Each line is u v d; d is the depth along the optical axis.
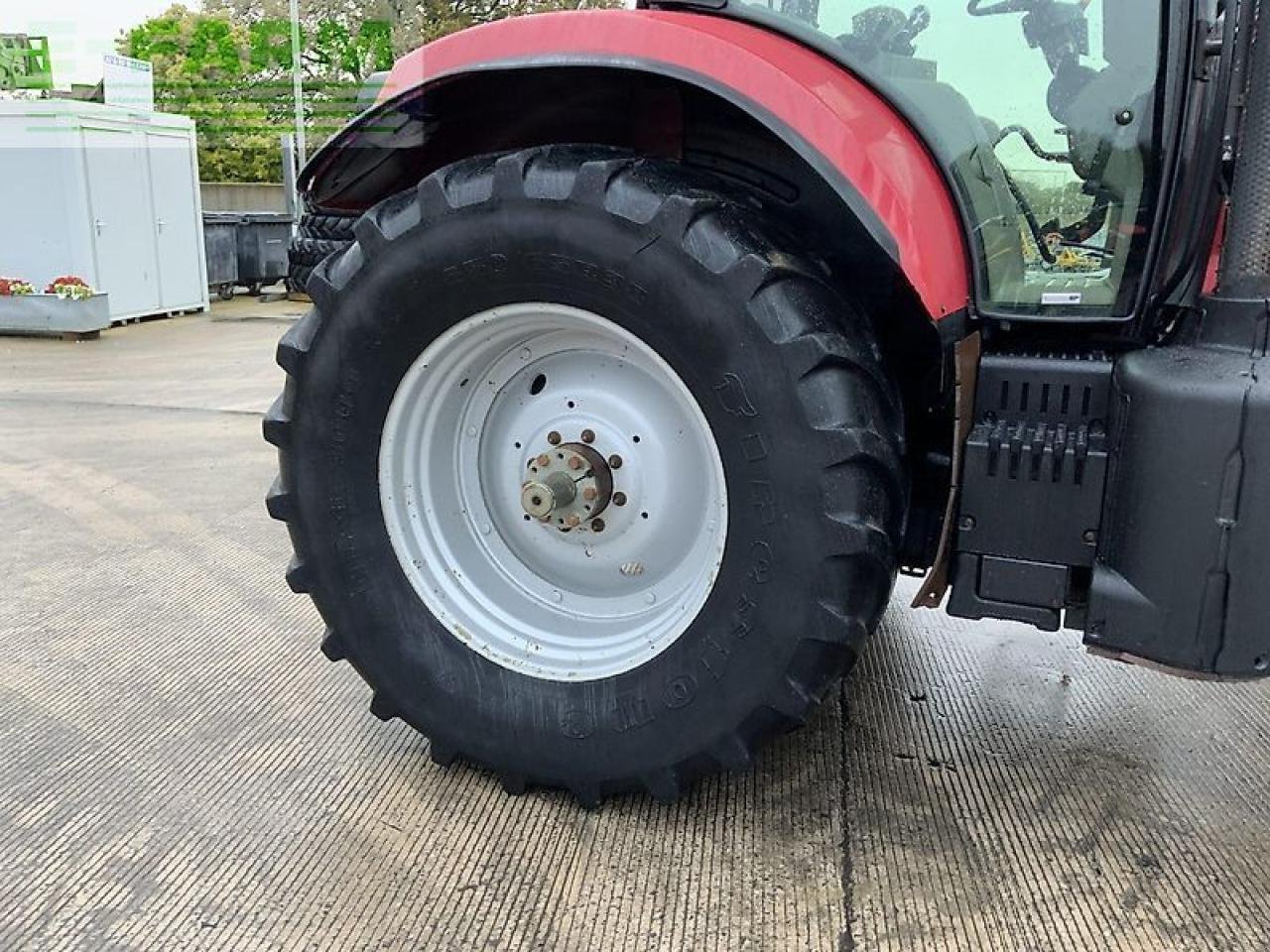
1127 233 1.86
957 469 1.87
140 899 1.79
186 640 2.87
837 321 1.79
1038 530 1.83
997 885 1.84
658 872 1.87
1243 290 1.71
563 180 1.83
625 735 1.96
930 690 2.60
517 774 2.07
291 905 1.78
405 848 1.94
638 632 2.05
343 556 2.15
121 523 3.92
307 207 2.70
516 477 2.17
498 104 2.17
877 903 1.79
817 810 2.06
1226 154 1.87
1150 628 1.73
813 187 2.03
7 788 2.12
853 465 1.73
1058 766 2.24
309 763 2.24
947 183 1.88
